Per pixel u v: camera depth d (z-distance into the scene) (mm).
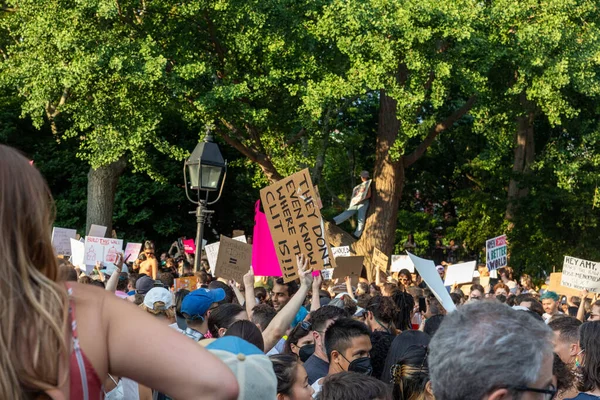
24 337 1457
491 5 23688
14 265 1484
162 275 11469
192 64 21906
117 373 1551
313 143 29969
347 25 22281
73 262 14359
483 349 2072
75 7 21969
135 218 33094
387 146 27375
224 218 36969
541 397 2100
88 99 23438
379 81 22188
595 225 30672
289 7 23281
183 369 1524
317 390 4926
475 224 34375
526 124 33062
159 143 23234
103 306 1565
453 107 36281
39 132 33625
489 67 23422
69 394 1486
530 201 31875
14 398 1438
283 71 22906
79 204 32656
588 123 28672
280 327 5316
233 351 2480
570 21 25062
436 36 22812
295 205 7398
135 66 21547
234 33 22734
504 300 11594
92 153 24203
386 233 27219
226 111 23266
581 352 4656
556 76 23453
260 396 2359
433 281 4113
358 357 5016
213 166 12109
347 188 41000
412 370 3838
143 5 22906
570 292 13922
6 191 1508
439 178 42375
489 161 29172
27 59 22906
